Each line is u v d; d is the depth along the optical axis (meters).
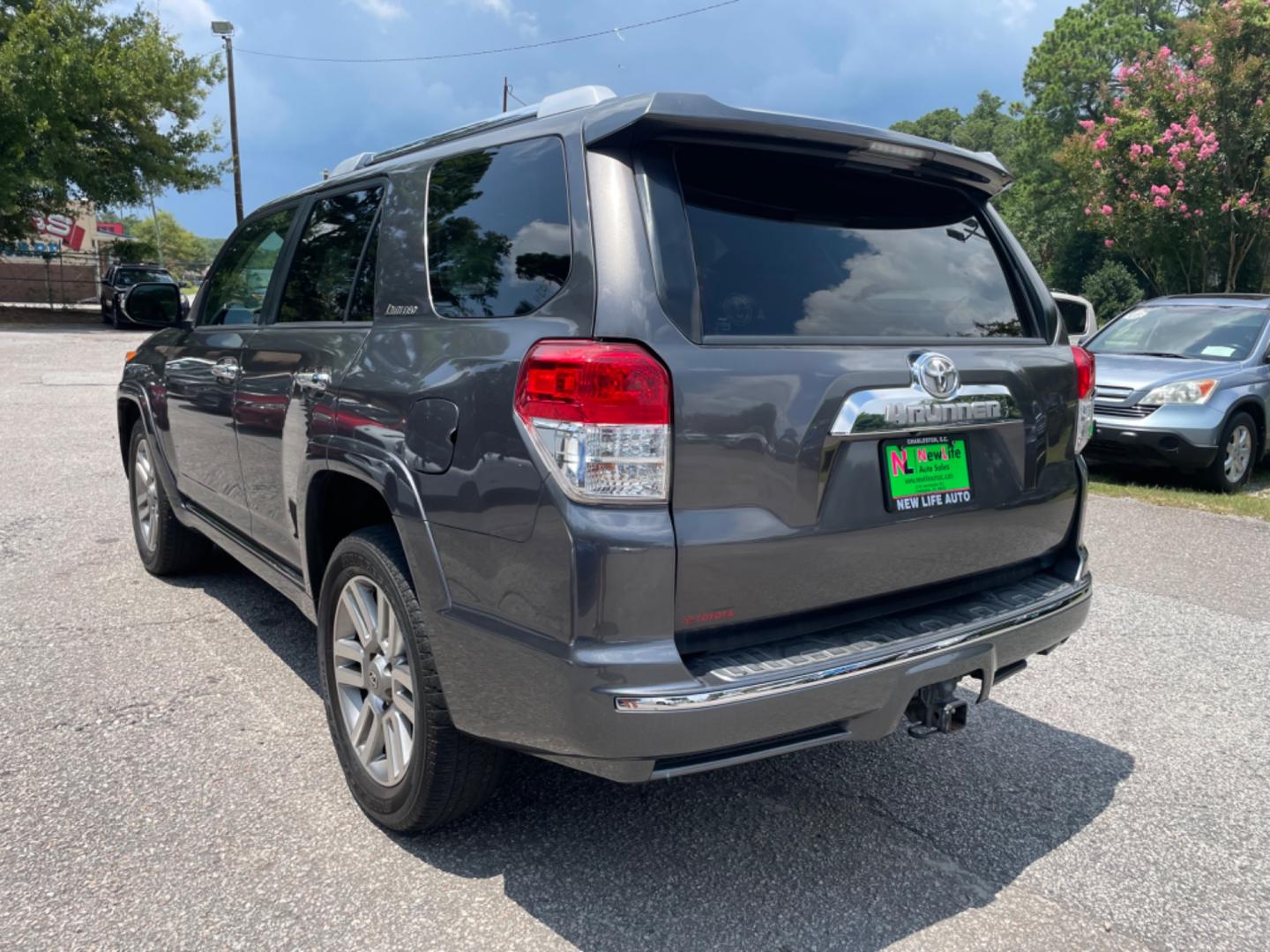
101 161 26.59
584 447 2.07
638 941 2.33
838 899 2.53
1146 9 44.66
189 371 4.20
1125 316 9.94
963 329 2.75
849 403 2.31
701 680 2.10
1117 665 4.29
